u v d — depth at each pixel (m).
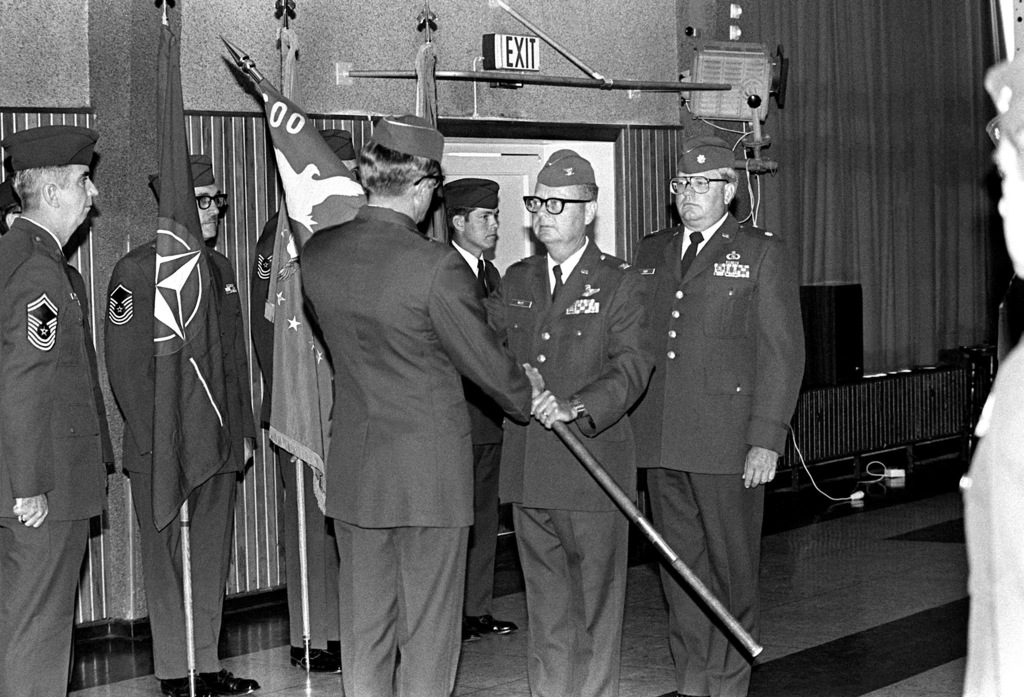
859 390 8.68
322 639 4.80
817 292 8.45
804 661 4.79
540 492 3.79
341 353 3.30
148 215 5.30
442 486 3.24
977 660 1.71
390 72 5.86
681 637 4.20
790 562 6.52
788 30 8.27
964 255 9.93
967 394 9.59
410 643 3.29
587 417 3.65
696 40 6.93
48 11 5.13
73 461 3.73
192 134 5.46
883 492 8.52
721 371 4.05
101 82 5.22
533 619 3.94
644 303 3.81
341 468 3.33
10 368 3.57
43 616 3.72
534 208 3.86
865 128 8.95
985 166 10.05
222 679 4.55
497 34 6.32
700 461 4.02
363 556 3.31
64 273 3.74
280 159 4.02
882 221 9.14
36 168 3.74
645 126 7.01
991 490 1.66
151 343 4.41
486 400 5.03
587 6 6.77
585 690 3.85
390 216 3.25
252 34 5.60
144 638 5.29
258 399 5.69
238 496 5.67
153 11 5.32
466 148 6.52
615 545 3.81
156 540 4.48
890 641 5.04
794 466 8.37
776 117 8.20
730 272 4.07
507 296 4.00
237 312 4.73
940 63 9.62
